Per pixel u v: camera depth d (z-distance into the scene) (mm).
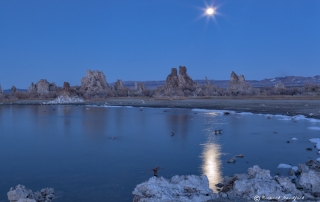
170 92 123750
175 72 132500
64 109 72688
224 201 10469
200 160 19047
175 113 54250
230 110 56188
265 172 12633
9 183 15570
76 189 14383
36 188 14758
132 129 33875
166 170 17078
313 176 12273
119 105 82125
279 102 70750
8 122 44094
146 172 16812
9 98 126875
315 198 10484
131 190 14062
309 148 21250
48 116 53500
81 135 30344
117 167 17938
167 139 26719
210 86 128875
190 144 24141
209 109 60625
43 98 127188
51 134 31547
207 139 26141
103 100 110250
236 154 20359
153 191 11000
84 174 16734
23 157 21047
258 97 94625
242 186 11336
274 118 41344
